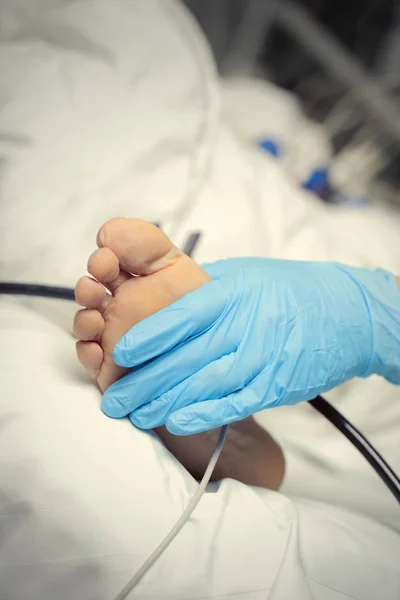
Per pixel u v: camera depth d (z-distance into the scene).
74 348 0.61
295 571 0.48
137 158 0.86
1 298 0.67
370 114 1.53
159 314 0.52
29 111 0.81
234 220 0.91
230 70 1.82
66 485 0.46
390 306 0.67
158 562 0.45
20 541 0.44
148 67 0.95
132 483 0.48
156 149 0.89
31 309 0.68
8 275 0.71
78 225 0.76
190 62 1.00
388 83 1.53
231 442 0.64
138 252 0.50
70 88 0.86
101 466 0.48
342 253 1.05
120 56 0.93
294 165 1.43
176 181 0.89
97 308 0.51
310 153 1.47
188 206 0.88
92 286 0.49
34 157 0.78
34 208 0.74
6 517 0.45
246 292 0.58
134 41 0.95
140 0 0.99
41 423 0.49
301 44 1.73
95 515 0.45
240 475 0.63
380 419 0.84
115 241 0.50
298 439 0.82
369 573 0.52
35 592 0.43
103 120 0.85
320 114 1.71
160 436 0.61
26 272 0.71
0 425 0.49
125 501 0.47
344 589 0.50
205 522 0.49
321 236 1.06
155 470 0.50
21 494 0.45
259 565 0.47
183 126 0.93
